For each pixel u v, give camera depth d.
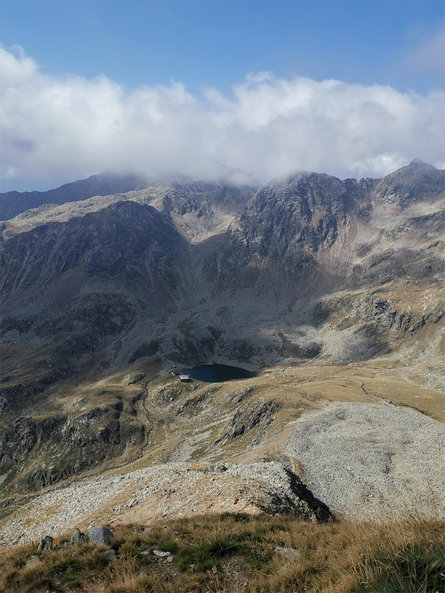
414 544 11.27
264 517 26.12
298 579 12.88
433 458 74.81
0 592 16.25
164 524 23.30
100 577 15.73
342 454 77.69
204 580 14.47
